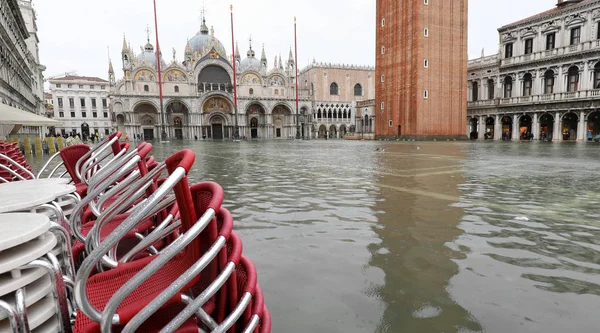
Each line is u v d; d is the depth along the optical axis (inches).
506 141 1867.6
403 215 257.6
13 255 65.8
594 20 1592.0
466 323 113.3
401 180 435.8
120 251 128.1
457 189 368.8
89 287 75.9
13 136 1035.9
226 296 74.4
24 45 1624.0
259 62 3442.4
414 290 137.2
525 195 334.0
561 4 1791.3
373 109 2583.7
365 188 377.1
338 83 3356.3
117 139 165.5
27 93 1726.1
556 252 180.1
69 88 3646.7
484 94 2166.6
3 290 63.1
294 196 333.7
